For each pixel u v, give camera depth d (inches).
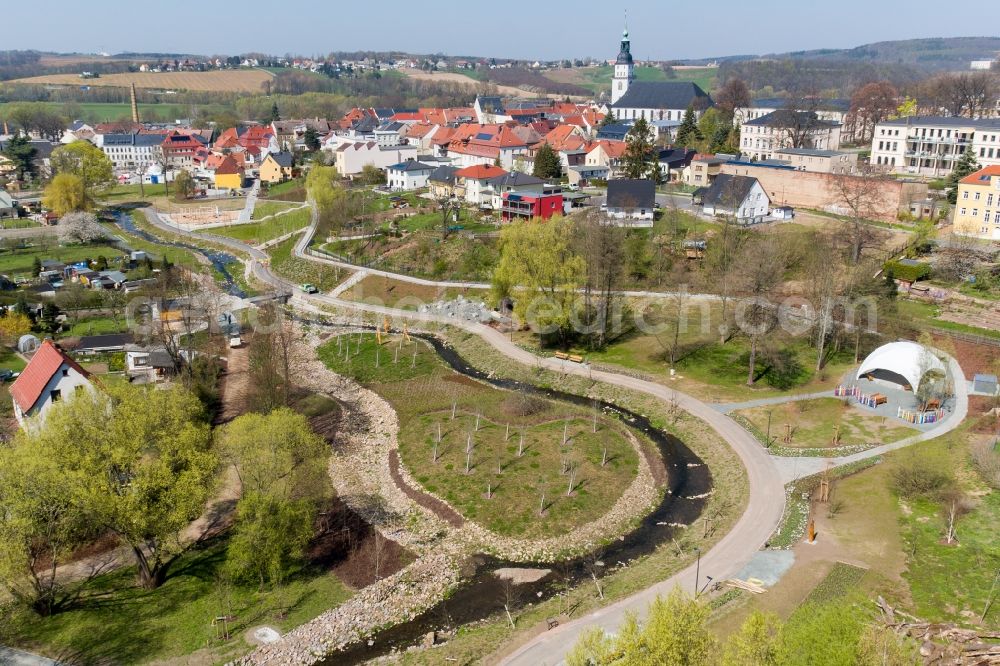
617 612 2177.7
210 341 4554.6
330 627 2265.0
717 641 1638.8
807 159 7288.4
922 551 2386.8
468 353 4507.9
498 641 2121.1
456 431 3472.0
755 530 2571.4
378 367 4325.8
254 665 2106.3
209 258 6791.3
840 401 3526.1
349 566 2568.9
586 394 3900.1
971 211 5196.9
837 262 4559.5
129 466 2304.4
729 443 3230.8
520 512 2847.0
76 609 2304.4
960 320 4072.3
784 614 2086.6
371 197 7810.0
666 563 2453.2
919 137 7017.7
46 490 2159.2
